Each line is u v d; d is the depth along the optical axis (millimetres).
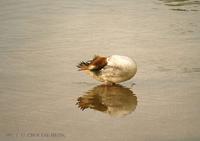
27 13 24266
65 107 14805
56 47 19875
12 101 15188
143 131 13195
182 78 16781
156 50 19344
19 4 25688
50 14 24094
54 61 18469
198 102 14984
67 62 18359
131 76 16156
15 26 22453
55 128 13453
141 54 18938
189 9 24453
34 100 15258
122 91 15898
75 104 15016
